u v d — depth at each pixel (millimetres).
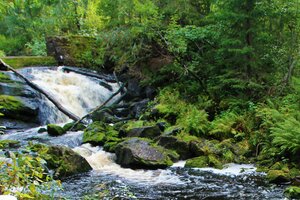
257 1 13672
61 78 19125
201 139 12406
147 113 14930
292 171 9367
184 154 11523
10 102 15367
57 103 15102
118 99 18109
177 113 14359
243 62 14367
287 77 14070
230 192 8383
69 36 22297
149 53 18047
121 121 15328
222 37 14672
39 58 21422
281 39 14422
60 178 9570
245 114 13031
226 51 14672
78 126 14398
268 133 11508
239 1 13789
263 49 14305
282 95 13781
